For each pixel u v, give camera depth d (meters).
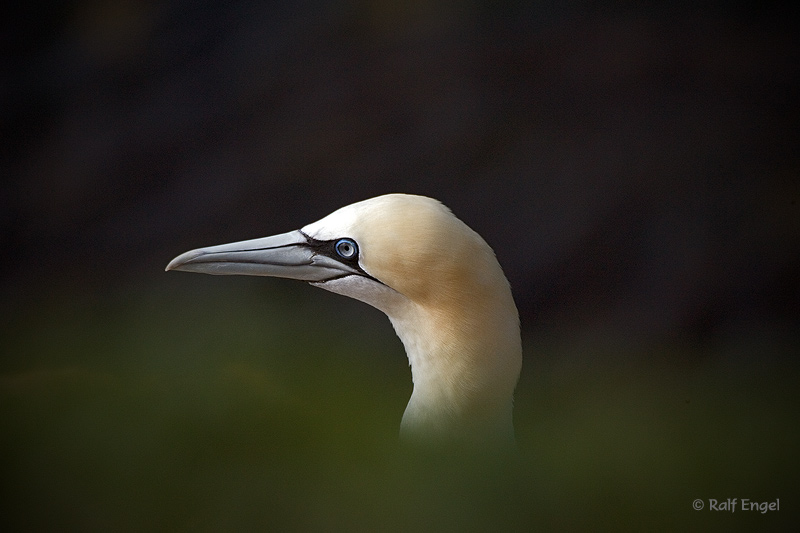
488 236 18.23
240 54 19.58
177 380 4.45
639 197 18.14
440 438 7.06
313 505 3.80
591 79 18.77
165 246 18.64
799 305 17.11
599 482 4.30
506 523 3.97
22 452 3.96
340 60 19.33
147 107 19.42
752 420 5.38
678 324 17.25
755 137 18.06
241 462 3.90
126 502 3.75
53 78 19.58
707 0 18.80
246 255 8.60
